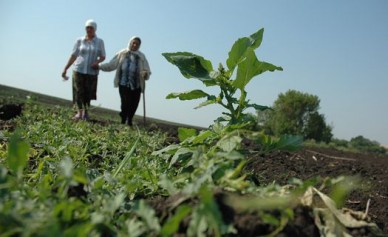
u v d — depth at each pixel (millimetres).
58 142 3502
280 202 1531
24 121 5883
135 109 8898
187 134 2592
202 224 1265
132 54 8609
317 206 1723
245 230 1407
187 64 2598
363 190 3703
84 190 1860
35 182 2105
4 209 1223
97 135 4840
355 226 1649
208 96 2535
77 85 8328
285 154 6480
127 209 1723
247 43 2539
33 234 1145
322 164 5973
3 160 2598
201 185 1570
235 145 1844
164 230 1299
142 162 2678
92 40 8336
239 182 1574
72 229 1188
